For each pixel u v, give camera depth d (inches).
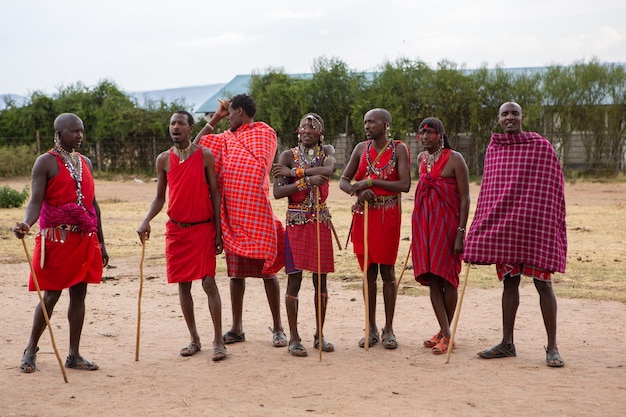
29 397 209.9
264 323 310.2
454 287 266.4
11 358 252.5
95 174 1473.9
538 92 1338.6
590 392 212.1
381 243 264.8
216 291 256.2
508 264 245.9
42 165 231.1
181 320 315.3
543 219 243.8
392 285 269.1
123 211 787.4
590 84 1321.4
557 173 247.6
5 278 413.1
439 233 259.9
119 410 198.5
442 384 220.8
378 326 302.5
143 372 236.2
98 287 389.1
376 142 269.0
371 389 216.1
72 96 1640.0
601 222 657.0
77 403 204.7
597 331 289.7
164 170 259.9
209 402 205.0
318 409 198.2
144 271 437.7
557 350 243.6
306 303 348.8
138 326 249.9
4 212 774.5
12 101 1674.5
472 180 1245.7
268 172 266.2
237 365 244.2
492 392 212.5
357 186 263.4
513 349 253.1
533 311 326.3
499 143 252.7
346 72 1429.6
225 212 263.0
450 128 1369.3
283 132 1428.4
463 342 274.5
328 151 267.4
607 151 1338.6
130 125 1524.4
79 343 267.7
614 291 369.7
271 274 274.8
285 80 1465.3
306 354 256.2
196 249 255.0
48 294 238.1
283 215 742.5
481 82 1347.2
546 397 207.5
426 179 264.1
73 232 234.2
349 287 385.7
